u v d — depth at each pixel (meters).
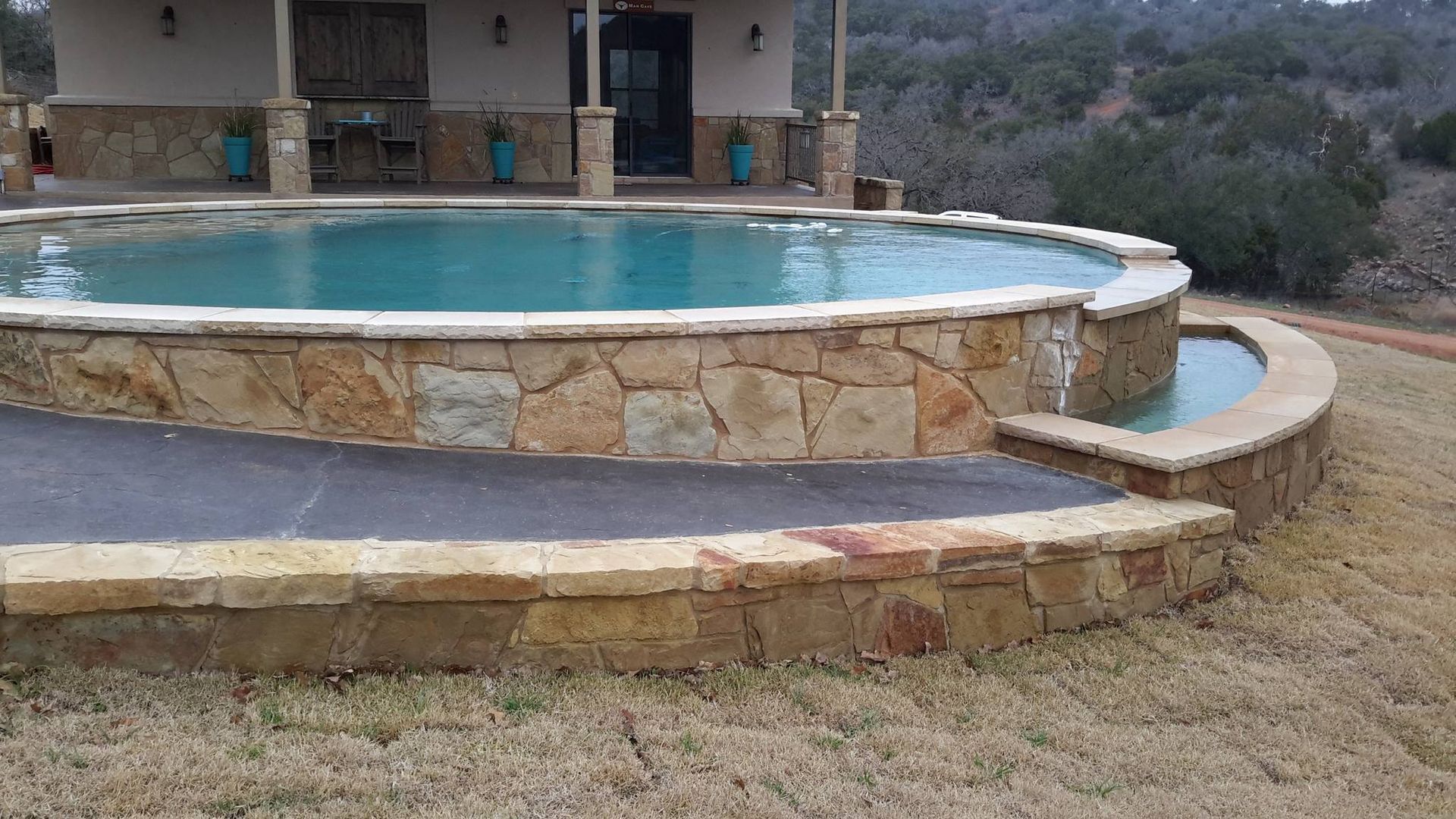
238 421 3.97
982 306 4.36
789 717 2.89
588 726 2.73
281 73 10.82
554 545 3.11
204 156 13.27
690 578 2.99
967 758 2.79
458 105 13.77
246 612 2.79
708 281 6.34
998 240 8.69
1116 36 51.50
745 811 2.45
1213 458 4.05
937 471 4.19
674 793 2.49
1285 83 45.34
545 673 2.96
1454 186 36.31
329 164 13.45
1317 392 5.22
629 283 6.25
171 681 2.73
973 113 40.69
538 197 11.30
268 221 9.06
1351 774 2.91
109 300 5.34
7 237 7.70
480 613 2.92
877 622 3.25
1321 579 4.10
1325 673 3.45
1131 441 4.19
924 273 6.77
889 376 4.23
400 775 2.45
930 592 3.30
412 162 13.75
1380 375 9.81
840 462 4.22
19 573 2.67
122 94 12.93
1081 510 3.76
